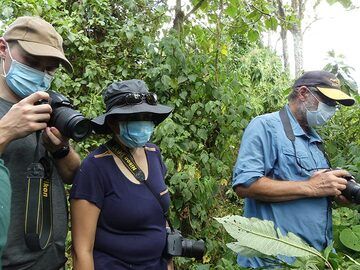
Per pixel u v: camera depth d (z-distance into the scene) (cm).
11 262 169
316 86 237
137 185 202
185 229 385
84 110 386
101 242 198
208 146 412
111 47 420
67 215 194
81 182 195
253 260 231
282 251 177
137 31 413
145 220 200
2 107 176
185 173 363
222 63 427
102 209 197
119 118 196
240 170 232
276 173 234
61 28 392
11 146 173
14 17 379
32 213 171
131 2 422
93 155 201
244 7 448
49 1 397
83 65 421
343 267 192
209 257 380
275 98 512
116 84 204
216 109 390
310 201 229
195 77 391
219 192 417
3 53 178
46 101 166
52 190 186
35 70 177
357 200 221
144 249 199
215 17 430
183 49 403
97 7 420
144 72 408
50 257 181
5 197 107
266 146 234
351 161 381
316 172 228
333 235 272
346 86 405
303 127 245
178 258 366
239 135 400
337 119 425
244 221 183
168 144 356
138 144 200
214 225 387
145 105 197
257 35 449
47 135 174
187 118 391
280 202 228
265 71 724
